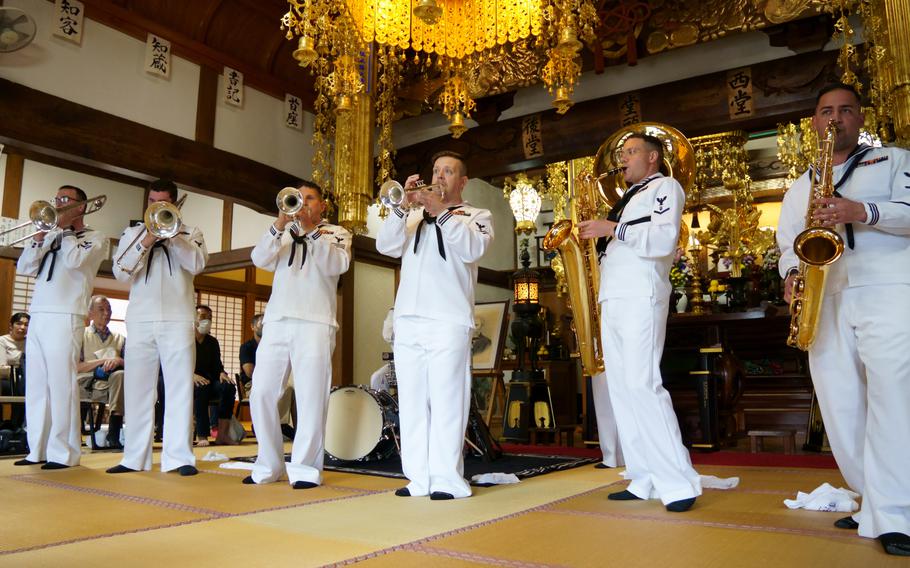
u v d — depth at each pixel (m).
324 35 6.09
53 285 4.56
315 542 2.28
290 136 8.20
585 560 2.01
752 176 11.55
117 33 6.55
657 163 3.33
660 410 2.98
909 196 2.42
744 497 3.24
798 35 6.45
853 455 2.53
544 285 14.00
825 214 2.29
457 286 3.38
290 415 7.96
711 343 6.18
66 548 2.18
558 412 9.34
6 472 4.27
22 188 10.66
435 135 8.62
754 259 7.11
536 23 6.38
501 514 2.82
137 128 6.57
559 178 10.31
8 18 5.38
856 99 2.57
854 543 2.23
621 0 7.02
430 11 5.29
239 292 12.99
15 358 6.78
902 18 5.45
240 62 7.66
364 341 9.18
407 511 2.90
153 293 4.31
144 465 4.34
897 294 2.31
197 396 7.19
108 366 6.50
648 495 3.13
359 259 9.23
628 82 7.53
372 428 4.83
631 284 3.06
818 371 2.62
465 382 3.37
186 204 11.87
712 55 7.12
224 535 2.39
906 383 2.25
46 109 5.89
